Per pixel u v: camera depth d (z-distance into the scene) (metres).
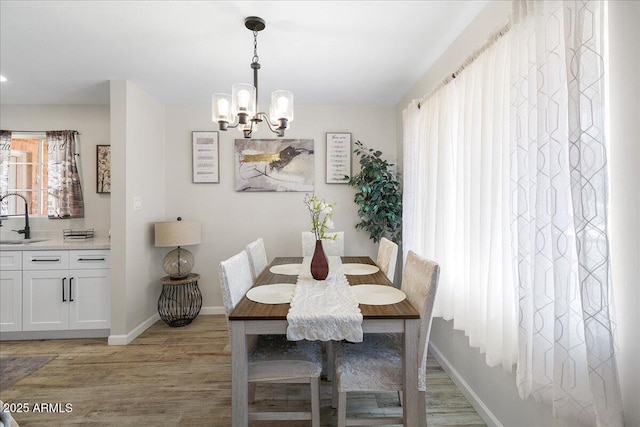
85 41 2.14
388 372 1.49
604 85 1.00
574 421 1.18
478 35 1.83
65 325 2.83
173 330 3.08
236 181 3.52
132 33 2.05
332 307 1.50
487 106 1.59
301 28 2.00
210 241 3.53
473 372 1.91
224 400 1.95
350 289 1.79
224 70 2.62
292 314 1.41
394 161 3.58
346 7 1.79
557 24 1.16
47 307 2.83
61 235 3.35
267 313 1.44
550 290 1.20
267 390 2.07
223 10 1.81
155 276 3.30
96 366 2.37
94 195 3.38
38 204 3.38
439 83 2.14
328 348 2.14
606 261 0.98
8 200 3.30
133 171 2.89
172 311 3.34
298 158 3.54
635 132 0.96
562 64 1.15
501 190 1.50
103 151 3.38
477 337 1.68
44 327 2.82
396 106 3.57
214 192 3.53
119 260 2.78
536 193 1.22
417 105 2.64
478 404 1.82
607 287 0.98
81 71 2.61
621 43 0.98
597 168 0.99
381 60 2.46
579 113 1.02
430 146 2.28
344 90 3.12
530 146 1.26
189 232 3.13
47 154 3.36
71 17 1.86
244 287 1.79
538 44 1.20
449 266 2.07
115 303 2.78
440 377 2.22
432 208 2.29
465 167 1.81
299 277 2.08
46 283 2.83
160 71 2.63
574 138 1.04
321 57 2.40
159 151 3.38
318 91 3.14
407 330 1.43
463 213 1.85
